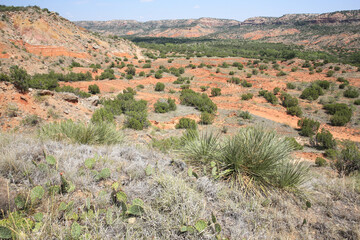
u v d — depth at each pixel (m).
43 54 55.59
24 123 9.30
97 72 48.56
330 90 36.34
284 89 38.06
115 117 16.34
